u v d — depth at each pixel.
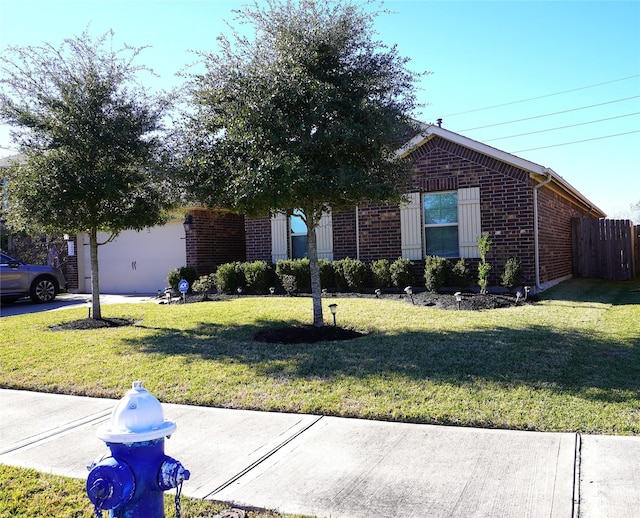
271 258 15.06
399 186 8.35
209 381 6.02
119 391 5.93
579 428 4.28
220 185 7.70
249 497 3.41
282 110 7.58
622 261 17.11
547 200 13.48
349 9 7.82
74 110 9.43
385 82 8.04
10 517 3.25
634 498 3.18
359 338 7.80
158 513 2.46
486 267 11.31
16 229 9.99
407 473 3.65
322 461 3.91
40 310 13.43
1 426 5.02
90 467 2.38
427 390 5.28
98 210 10.02
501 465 3.70
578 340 7.23
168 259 17.53
